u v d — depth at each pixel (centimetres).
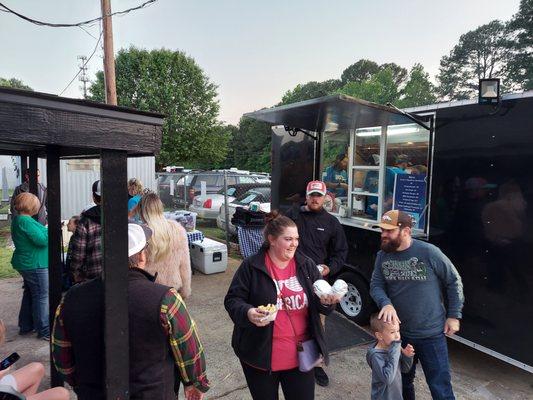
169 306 141
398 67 6269
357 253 445
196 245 666
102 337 139
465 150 339
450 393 248
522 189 299
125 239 137
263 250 219
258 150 4800
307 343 210
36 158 380
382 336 238
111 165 134
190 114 2580
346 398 306
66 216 1033
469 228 335
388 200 435
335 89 5562
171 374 148
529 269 296
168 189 1345
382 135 438
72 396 300
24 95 113
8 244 873
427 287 251
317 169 527
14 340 392
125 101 2420
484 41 5634
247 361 208
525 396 319
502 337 313
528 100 295
